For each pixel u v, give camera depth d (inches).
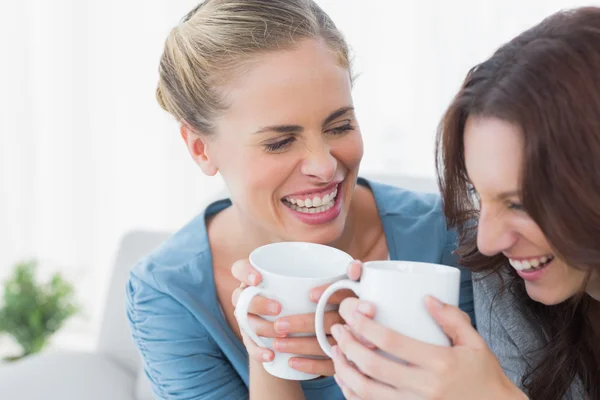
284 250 34.8
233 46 40.7
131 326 51.0
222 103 41.9
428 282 28.0
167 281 48.4
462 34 99.0
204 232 52.0
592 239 28.4
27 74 132.6
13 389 71.9
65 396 72.1
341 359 30.2
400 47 103.0
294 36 40.2
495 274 44.1
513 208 30.5
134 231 82.0
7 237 143.6
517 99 28.5
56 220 137.1
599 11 29.5
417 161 105.7
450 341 28.9
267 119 40.3
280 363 33.8
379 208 51.8
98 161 131.2
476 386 27.4
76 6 126.6
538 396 40.9
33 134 134.6
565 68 28.0
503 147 29.0
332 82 40.4
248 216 45.3
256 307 32.5
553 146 28.0
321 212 43.5
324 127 41.2
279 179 41.8
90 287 138.6
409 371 27.8
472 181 31.4
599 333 40.1
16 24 131.3
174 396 48.5
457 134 34.2
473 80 31.4
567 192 28.1
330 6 104.7
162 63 47.1
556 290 33.1
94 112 129.4
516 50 30.2
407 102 104.3
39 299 105.6
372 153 107.6
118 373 76.6
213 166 47.1
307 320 32.0
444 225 51.3
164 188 127.6
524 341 43.1
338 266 33.8
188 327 47.7
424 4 100.5
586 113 27.6
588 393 41.1
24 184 137.3
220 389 47.8
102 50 126.3
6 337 134.0
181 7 120.2
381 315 28.5
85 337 141.6
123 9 123.3
